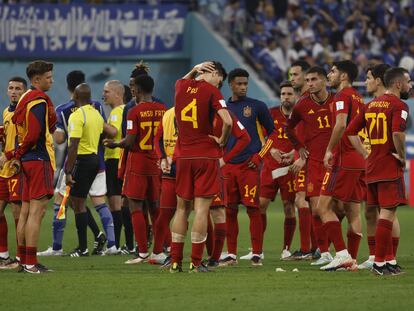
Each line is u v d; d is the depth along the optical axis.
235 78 35.91
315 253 39.22
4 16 79.81
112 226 41.38
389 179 30.47
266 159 39.69
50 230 52.00
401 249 43.03
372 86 32.25
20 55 80.31
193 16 85.06
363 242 47.00
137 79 36.81
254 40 85.94
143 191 36.59
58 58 81.75
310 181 35.72
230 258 35.56
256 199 35.31
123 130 38.22
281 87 40.19
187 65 85.19
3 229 34.88
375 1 90.94
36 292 26.75
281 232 52.22
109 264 35.94
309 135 35.69
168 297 25.81
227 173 35.41
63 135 40.78
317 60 85.81
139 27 83.44
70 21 81.50
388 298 25.58
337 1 89.94
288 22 87.88
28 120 30.84
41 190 31.31
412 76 82.12
